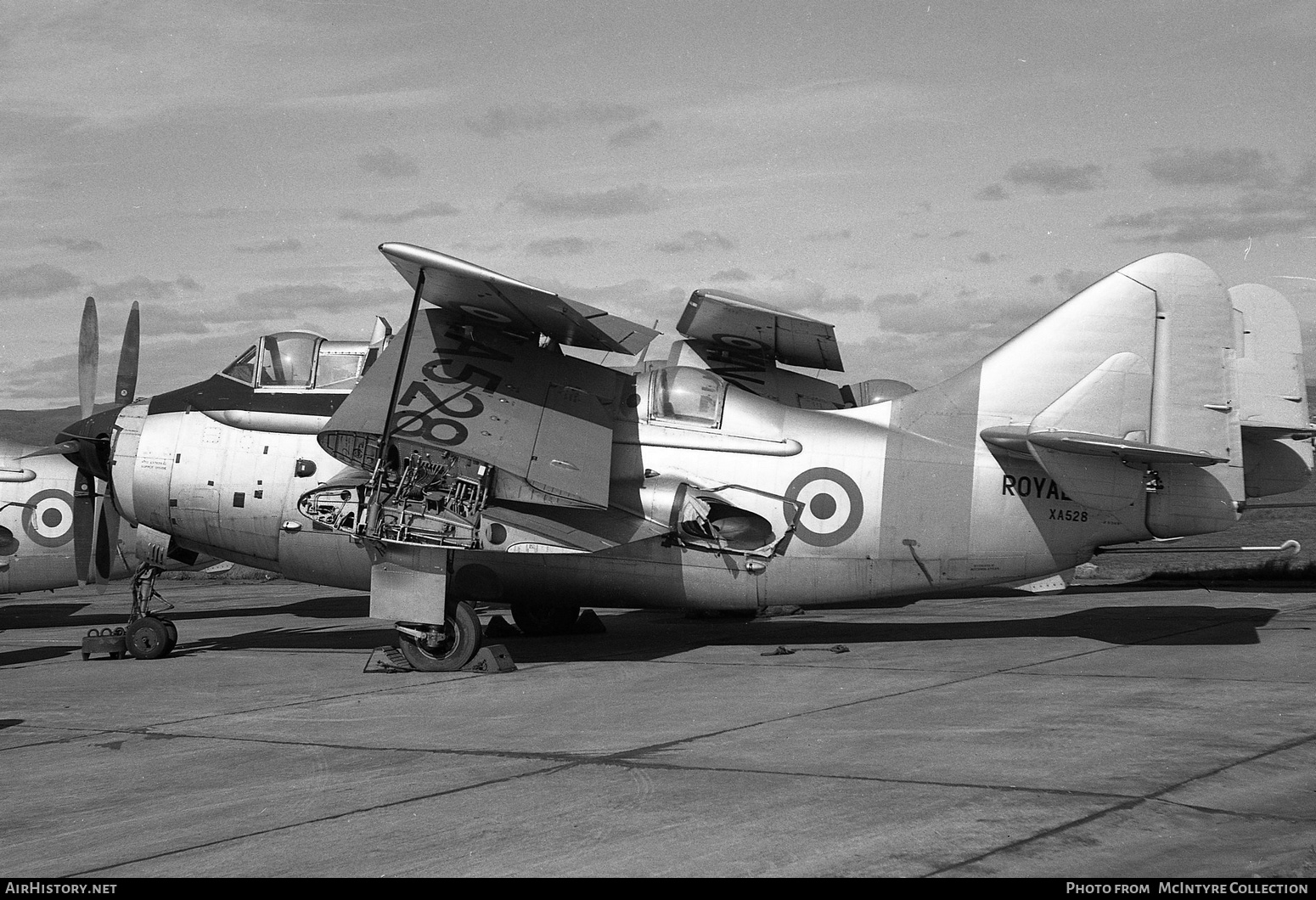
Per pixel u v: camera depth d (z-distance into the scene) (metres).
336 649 16.25
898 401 14.34
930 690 10.91
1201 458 12.02
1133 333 13.80
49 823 7.25
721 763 8.08
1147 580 24.97
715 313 17.78
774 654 14.01
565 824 6.66
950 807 6.69
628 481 14.05
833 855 5.88
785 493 13.99
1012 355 14.02
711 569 14.22
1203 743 8.21
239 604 25.67
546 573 14.62
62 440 16.00
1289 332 20.72
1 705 11.99
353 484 13.48
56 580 21.84
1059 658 12.79
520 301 12.41
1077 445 12.70
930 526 13.90
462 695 11.65
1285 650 12.85
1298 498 45.69
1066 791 6.98
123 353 16.62
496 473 13.37
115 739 9.96
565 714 10.37
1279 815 6.37
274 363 15.27
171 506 15.31
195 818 7.17
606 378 14.29
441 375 13.45
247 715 10.89
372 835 6.60
